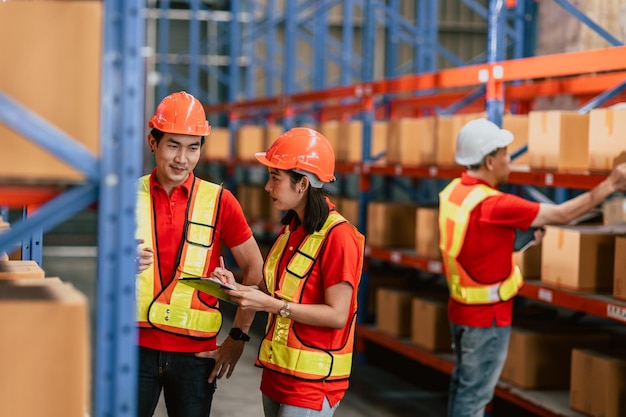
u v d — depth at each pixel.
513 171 5.34
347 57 13.74
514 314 6.29
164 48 15.84
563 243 5.09
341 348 3.10
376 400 6.50
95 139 1.81
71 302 1.84
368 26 8.19
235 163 11.61
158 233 3.35
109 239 1.83
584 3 6.12
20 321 1.80
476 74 5.67
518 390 5.43
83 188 1.82
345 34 13.74
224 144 12.38
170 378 3.38
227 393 6.53
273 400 3.14
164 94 15.95
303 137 3.07
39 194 1.88
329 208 3.12
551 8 6.63
